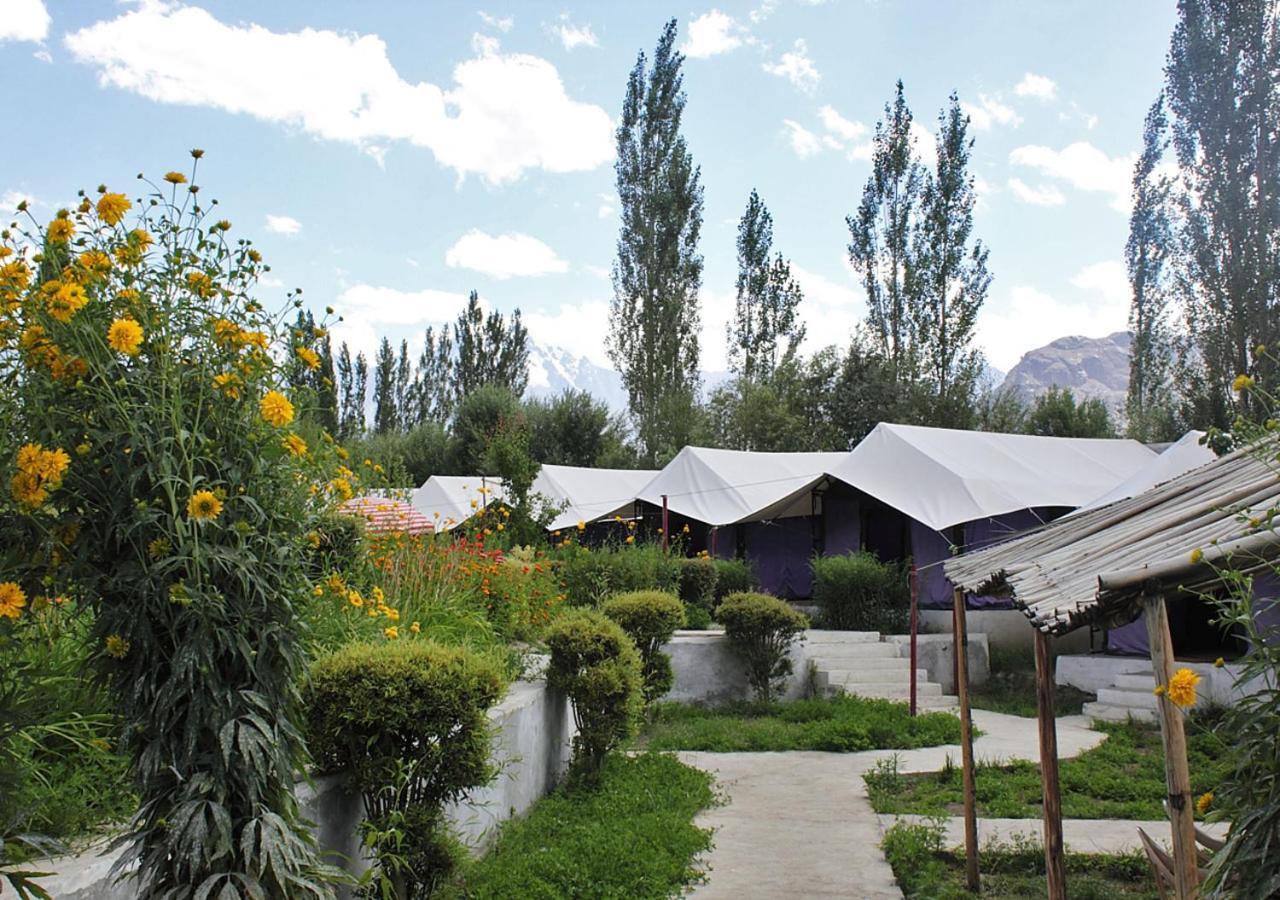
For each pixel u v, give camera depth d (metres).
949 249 35.59
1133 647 14.69
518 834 6.83
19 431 3.11
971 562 6.25
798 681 14.61
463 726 5.05
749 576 18.53
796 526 21.91
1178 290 26.17
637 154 38.59
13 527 3.09
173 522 3.19
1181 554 3.55
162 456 3.14
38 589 3.21
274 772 3.36
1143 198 34.81
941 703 14.15
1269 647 3.02
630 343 38.62
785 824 7.89
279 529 3.50
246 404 3.46
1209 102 24.66
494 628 9.77
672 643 14.12
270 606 3.42
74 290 3.07
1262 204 24.28
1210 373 25.34
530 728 7.94
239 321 3.51
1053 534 5.89
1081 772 9.08
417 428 42.22
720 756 10.92
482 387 42.47
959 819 7.80
